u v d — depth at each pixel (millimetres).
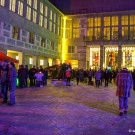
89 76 26125
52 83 25594
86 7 46031
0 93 12547
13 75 10727
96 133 6422
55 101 12234
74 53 45344
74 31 45719
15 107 10117
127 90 9141
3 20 26594
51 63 42438
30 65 35469
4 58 13898
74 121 7805
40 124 7266
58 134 6227
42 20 37812
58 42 44406
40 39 36938
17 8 29859
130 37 41875
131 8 43156
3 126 6922
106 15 43344
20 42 30609
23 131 6438
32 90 17500
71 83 26234
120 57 41781
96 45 43344
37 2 35750
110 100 13484
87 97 14617
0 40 26062
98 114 9141
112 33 43094
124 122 7852
